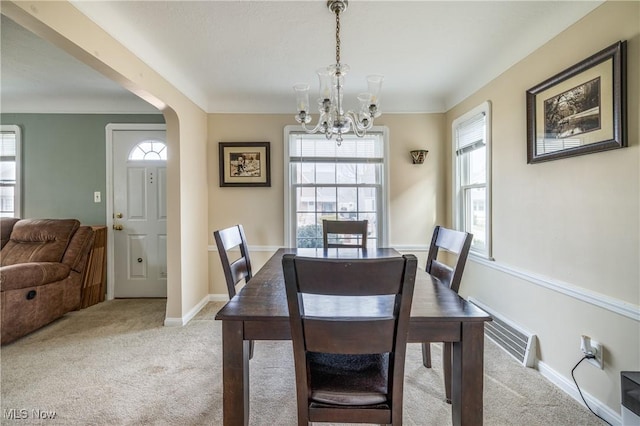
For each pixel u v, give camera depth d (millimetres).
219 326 2623
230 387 1142
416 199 3305
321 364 1205
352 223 2678
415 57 2301
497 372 1882
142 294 3441
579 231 1618
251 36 2002
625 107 1365
